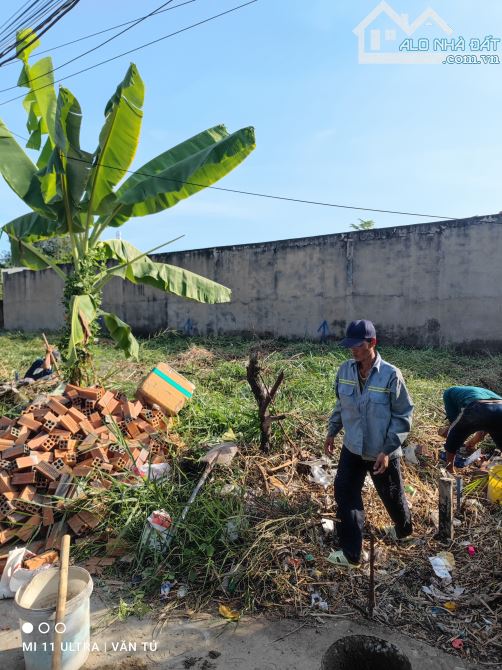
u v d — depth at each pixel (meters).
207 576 3.04
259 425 4.59
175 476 4.05
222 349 11.29
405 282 10.88
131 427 4.43
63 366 6.09
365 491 3.86
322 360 8.36
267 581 2.97
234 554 3.10
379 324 11.25
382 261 11.13
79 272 5.89
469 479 4.28
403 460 4.53
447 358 9.40
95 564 3.23
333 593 2.90
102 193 5.65
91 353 5.88
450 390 3.66
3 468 3.65
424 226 10.56
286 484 3.96
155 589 3.00
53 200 5.57
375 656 2.23
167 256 14.58
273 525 3.36
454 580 3.01
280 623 2.70
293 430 4.79
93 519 3.50
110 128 5.24
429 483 4.24
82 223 5.99
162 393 4.88
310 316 12.25
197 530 3.28
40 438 3.87
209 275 13.87
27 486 3.60
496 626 2.63
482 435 4.00
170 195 5.96
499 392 6.84
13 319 18.84
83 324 5.28
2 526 3.48
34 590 2.53
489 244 9.89
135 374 7.96
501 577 2.98
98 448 3.90
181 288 6.65
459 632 2.61
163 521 3.34
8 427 4.18
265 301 12.95
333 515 3.54
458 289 10.27
